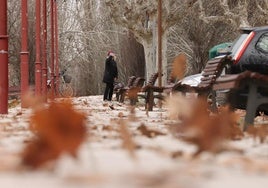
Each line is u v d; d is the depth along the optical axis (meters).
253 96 14.88
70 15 115.00
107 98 56.66
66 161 5.70
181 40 92.25
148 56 61.91
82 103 44.66
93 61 116.00
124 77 112.31
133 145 6.12
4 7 26.19
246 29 23.08
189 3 60.47
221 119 4.72
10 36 93.62
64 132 4.21
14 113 26.77
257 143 9.98
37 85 42.94
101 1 115.69
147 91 31.58
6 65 26.36
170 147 8.30
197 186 4.09
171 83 25.08
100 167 5.47
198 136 4.68
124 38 112.31
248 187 4.45
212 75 21.48
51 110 4.29
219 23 89.00
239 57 22.16
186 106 4.64
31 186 4.14
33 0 96.44
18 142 9.59
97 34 113.12
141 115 25.67
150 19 60.28
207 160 6.19
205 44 90.44
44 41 53.28
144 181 4.12
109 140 10.06
